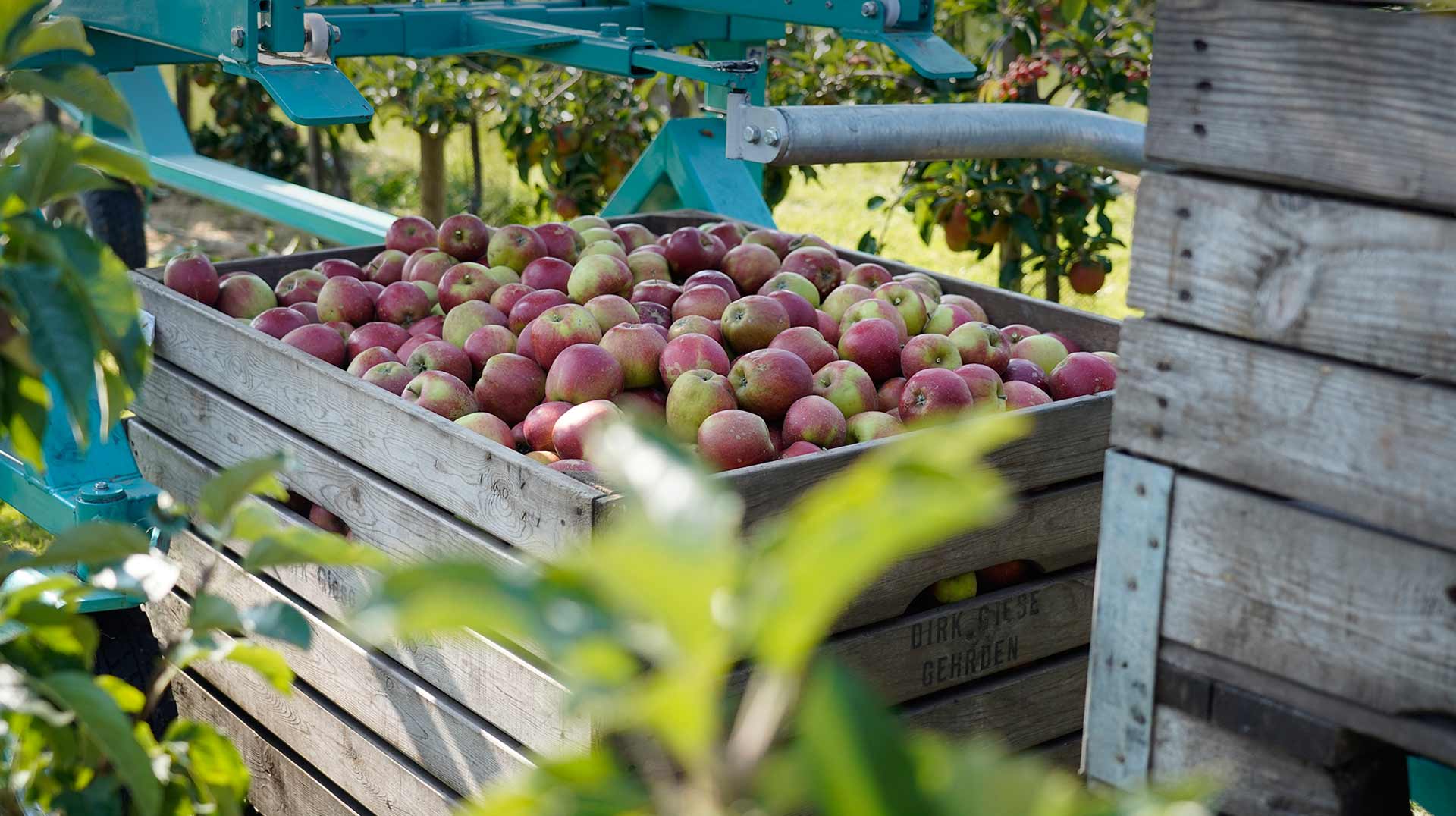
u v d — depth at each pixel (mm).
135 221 5047
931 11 3514
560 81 6363
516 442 2391
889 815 416
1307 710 1312
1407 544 1206
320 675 2350
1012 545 2182
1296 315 1255
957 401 2402
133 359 1197
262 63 2934
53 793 1304
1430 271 1156
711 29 4297
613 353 2514
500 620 421
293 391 2352
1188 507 1371
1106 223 5012
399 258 3227
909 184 5293
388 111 6875
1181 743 1421
